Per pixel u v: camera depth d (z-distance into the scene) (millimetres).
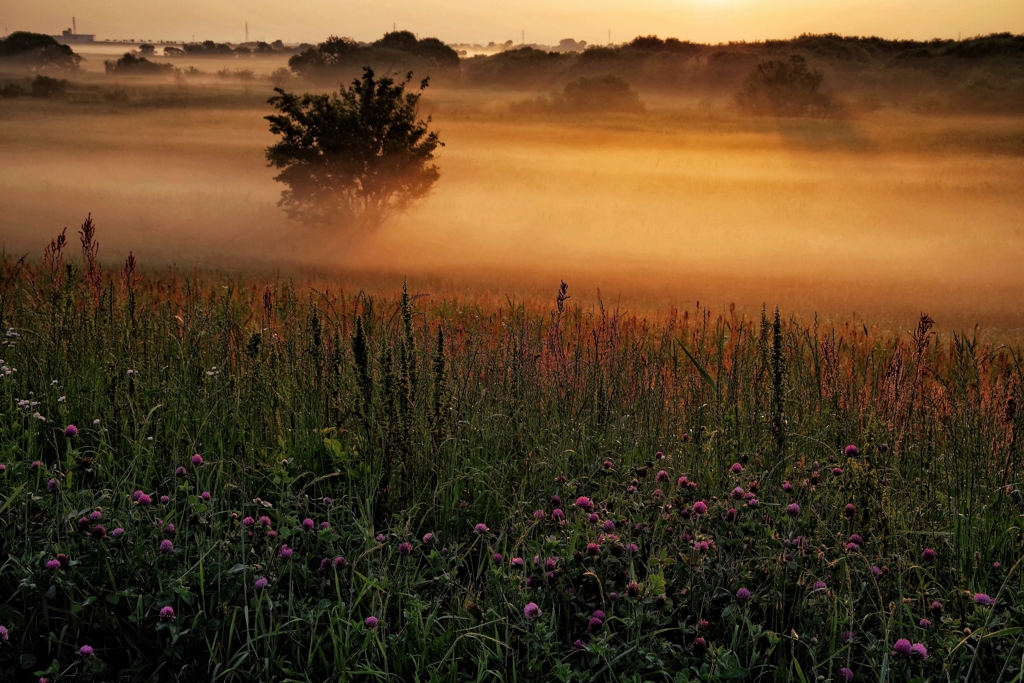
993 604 3531
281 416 5844
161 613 3385
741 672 3236
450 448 5180
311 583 3951
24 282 8914
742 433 5750
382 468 4906
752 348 7898
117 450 5273
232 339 6707
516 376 6016
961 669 3432
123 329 6918
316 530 4379
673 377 6629
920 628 3584
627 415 5902
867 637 3625
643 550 4246
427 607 3646
